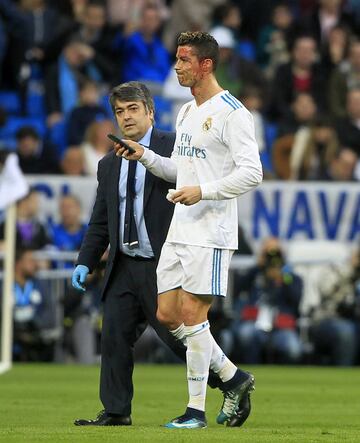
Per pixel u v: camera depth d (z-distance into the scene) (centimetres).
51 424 2712
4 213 5288
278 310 5172
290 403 3519
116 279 2645
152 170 2558
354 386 4200
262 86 6812
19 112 6819
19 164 6009
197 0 7394
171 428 2503
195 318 2525
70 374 4581
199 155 2533
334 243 5575
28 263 5119
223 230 2527
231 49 6612
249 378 2636
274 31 7550
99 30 6962
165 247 2569
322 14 7669
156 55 6962
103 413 2678
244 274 5225
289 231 5575
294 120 6538
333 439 2344
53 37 6788
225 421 2658
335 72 7075
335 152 6262
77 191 5459
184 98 6494
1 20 6906
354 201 5600
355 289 5256
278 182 5572
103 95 6825
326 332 5212
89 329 5147
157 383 4241
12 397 3609
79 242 5400
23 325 5131
